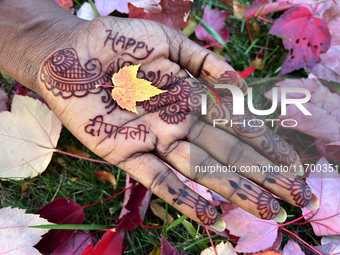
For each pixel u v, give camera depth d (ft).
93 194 0.84
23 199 0.83
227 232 0.73
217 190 0.65
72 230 0.72
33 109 0.76
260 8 0.93
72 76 0.69
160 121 0.69
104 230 0.79
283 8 0.93
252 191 0.63
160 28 0.73
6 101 0.86
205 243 0.77
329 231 0.71
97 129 0.67
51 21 0.75
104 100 0.68
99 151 0.68
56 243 0.70
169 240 0.80
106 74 0.70
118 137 0.67
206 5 1.00
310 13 0.86
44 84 0.70
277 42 0.98
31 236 0.67
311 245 0.75
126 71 0.69
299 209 0.81
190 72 0.77
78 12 0.91
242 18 0.99
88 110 0.67
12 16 0.75
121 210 0.81
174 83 0.73
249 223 0.70
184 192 0.62
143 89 0.69
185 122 0.70
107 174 0.83
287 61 0.90
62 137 0.87
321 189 0.71
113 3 0.85
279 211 0.63
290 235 0.78
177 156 0.67
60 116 0.69
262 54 0.99
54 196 0.81
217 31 0.96
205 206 0.61
